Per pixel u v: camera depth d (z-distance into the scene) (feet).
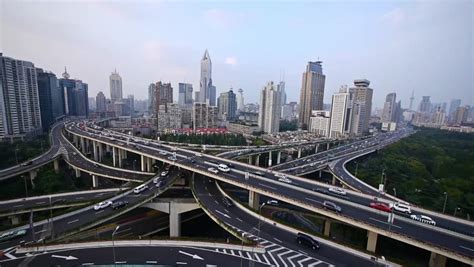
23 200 290.35
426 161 606.96
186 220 316.19
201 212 332.60
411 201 370.12
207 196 299.99
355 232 286.05
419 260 236.43
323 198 267.39
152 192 304.91
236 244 186.60
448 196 393.70
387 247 254.47
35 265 161.17
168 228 303.27
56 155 491.72
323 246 193.47
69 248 179.93
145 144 561.02
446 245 178.70
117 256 171.42
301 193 278.46
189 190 354.54
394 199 309.83
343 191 294.87
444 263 189.37
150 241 188.75
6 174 383.65
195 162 400.47
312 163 517.55
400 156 623.77
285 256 177.88
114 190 328.70
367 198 278.46
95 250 178.60
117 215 250.37
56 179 406.00
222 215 246.68
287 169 459.32
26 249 176.14
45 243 179.63
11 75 646.74
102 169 427.33
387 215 230.27
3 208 266.98
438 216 237.25
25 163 437.99
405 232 196.65
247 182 305.94
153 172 429.38
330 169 470.80
